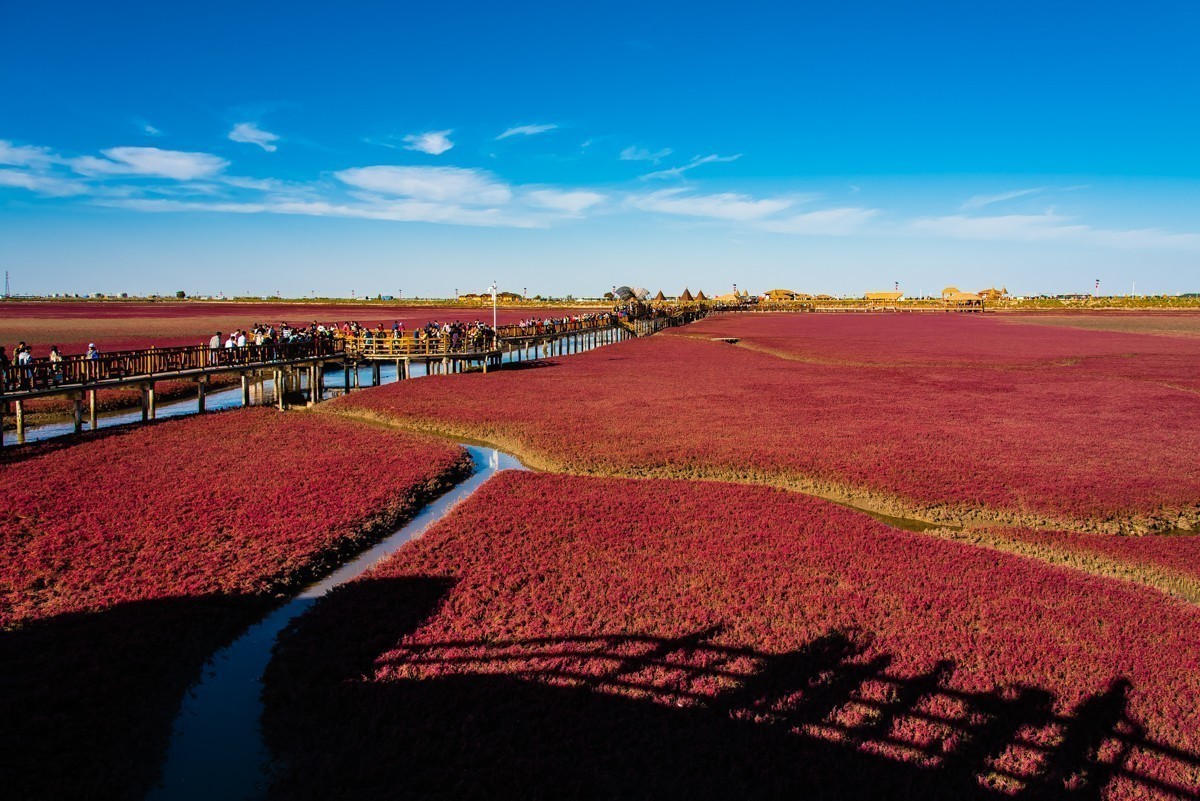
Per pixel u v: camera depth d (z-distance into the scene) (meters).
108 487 19.92
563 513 18.67
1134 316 143.62
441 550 15.91
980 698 10.30
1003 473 22.77
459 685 10.53
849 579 14.62
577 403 36.44
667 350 70.56
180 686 10.87
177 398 40.66
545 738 9.36
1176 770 8.88
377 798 8.30
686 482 22.11
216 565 14.79
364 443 26.66
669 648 11.62
